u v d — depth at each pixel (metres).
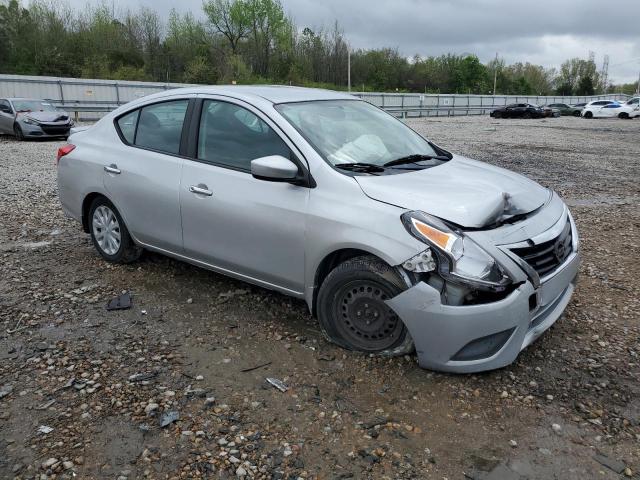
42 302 4.42
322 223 3.49
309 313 4.20
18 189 9.29
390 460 2.67
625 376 3.38
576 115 46.94
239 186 3.95
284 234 3.71
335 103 4.48
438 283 3.10
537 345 3.75
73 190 5.30
